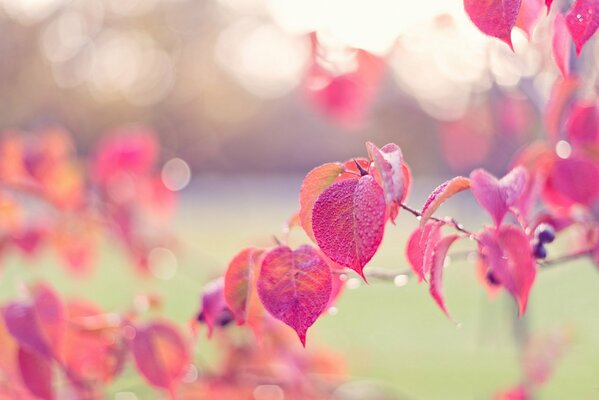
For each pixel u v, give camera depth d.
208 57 12.98
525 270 1.02
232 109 15.80
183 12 11.46
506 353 5.10
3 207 1.69
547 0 0.98
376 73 1.76
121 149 1.77
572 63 1.23
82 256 1.78
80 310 1.33
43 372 1.26
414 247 1.03
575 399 3.49
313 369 1.73
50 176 1.67
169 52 12.48
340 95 1.82
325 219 0.95
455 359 5.12
